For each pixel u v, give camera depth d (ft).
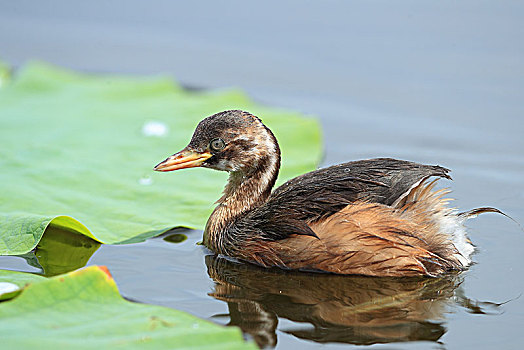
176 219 42.29
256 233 38.91
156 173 48.34
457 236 37.88
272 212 38.88
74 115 58.08
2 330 28.27
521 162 52.03
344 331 31.86
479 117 59.36
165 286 35.42
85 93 62.90
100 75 68.18
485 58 68.08
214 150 41.04
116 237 40.01
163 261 38.11
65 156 50.06
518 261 38.22
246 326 32.14
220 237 40.19
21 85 63.98
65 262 37.47
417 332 31.81
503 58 67.82
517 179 49.26
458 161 52.49
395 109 61.26
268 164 41.42
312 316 33.17
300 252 37.65
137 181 46.93
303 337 31.27
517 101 61.41
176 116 58.03
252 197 41.29
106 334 28.32
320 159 52.49
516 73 65.41
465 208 44.62
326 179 38.75
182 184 46.93
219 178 48.34
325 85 65.57
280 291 35.65
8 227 39.11
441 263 37.14
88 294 31.19
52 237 40.34
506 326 32.32
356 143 55.83
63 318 29.50
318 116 60.49
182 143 53.16
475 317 33.14
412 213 37.45
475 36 71.92
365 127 58.54
